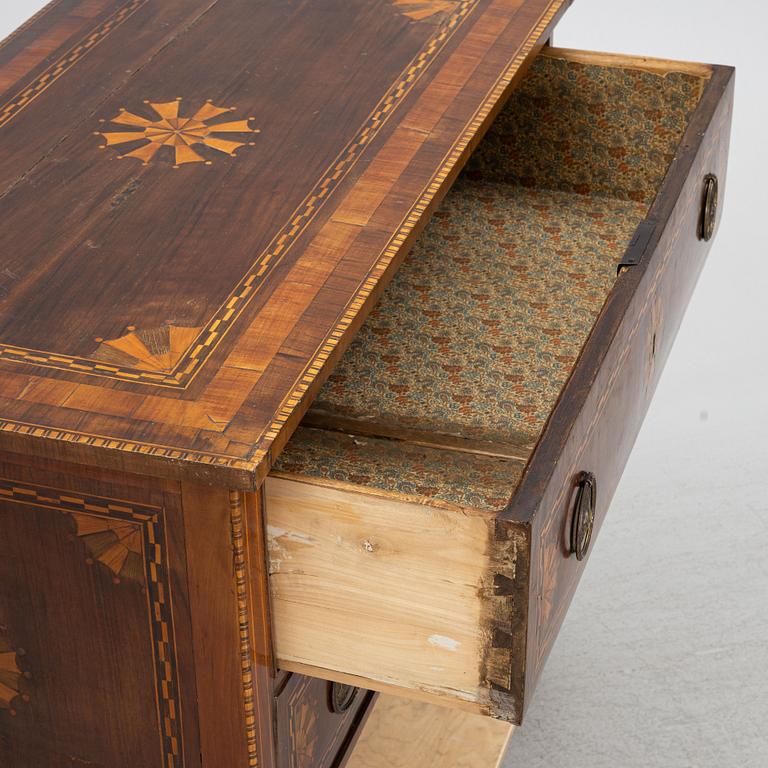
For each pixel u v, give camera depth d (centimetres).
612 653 254
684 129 240
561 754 234
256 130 195
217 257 168
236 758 166
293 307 159
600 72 240
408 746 219
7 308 159
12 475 152
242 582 150
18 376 148
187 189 181
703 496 289
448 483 171
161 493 147
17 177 185
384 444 181
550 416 153
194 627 156
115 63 214
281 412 143
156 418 143
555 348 205
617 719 241
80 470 148
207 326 156
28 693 171
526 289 221
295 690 174
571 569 168
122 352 152
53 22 229
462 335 208
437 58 213
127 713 168
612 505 287
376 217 175
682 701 244
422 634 152
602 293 220
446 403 192
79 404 144
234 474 136
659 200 194
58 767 178
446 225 239
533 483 144
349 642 156
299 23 225
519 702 152
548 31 226
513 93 247
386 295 217
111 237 171
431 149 190
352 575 150
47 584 160
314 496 146
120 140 193
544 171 253
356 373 198
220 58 215
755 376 323
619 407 181
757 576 270
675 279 208
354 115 198
